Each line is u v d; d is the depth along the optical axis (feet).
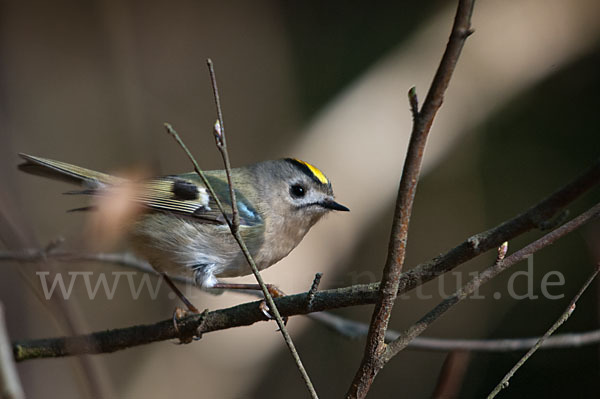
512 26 37.24
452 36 10.09
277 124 45.42
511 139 37.96
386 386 33.68
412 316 34.30
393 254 11.68
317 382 32.63
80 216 36.32
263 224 22.61
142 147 39.81
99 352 18.11
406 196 11.23
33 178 36.78
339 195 33.53
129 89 41.78
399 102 36.01
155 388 31.94
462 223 37.24
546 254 33.06
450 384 14.79
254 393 31.96
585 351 30.19
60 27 42.93
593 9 37.01
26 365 30.99
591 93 37.32
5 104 41.68
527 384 30.32
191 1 47.88
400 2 47.39
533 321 32.37
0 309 11.60
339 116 36.06
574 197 10.89
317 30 48.16
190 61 46.96
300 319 32.83
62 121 41.88
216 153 43.70
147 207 22.07
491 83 36.99
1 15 42.34
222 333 32.60
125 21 43.42
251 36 48.16
